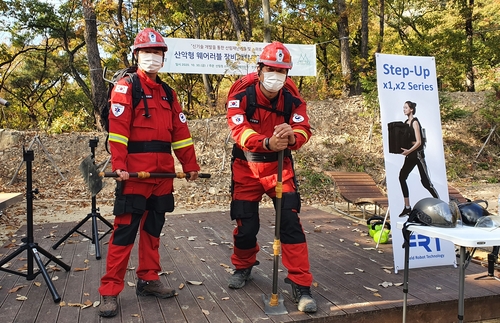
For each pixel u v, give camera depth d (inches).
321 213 265.9
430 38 647.1
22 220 273.6
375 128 472.1
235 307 118.3
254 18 839.7
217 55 398.6
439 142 166.2
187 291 131.0
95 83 498.0
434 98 167.6
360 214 292.0
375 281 141.0
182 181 372.5
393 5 714.8
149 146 117.7
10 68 895.7
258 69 117.3
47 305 120.9
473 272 152.0
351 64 613.3
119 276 116.4
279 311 113.9
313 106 508.1
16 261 163.6
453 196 228.2
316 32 806.5
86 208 310.5
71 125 486.3
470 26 691.4
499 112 483.8
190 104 899.4
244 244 130.5
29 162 134.7
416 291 131.3
